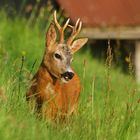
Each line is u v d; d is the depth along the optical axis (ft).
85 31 107.34
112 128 42.09
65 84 44.96
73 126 41.24
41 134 36.76
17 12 100.48
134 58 112.57
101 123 41.91
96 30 108.37
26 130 36.11
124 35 110.83
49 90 44.29
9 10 93.56
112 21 110.11
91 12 109.81
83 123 41.45
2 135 34.50
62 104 44.57
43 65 44.70
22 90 44.42
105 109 43.83
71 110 45.34
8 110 38.96
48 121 42.32
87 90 57.36
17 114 39.09
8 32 71.82
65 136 39.65
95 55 111.86
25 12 100.07
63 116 43.86
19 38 70.23
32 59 61.57
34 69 56.08
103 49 111.86
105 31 108.88
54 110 44.04
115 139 41.37
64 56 44.29
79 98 46.47
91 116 42.80
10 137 34.58
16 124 36.06
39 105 44.32
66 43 45.19
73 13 106.01
